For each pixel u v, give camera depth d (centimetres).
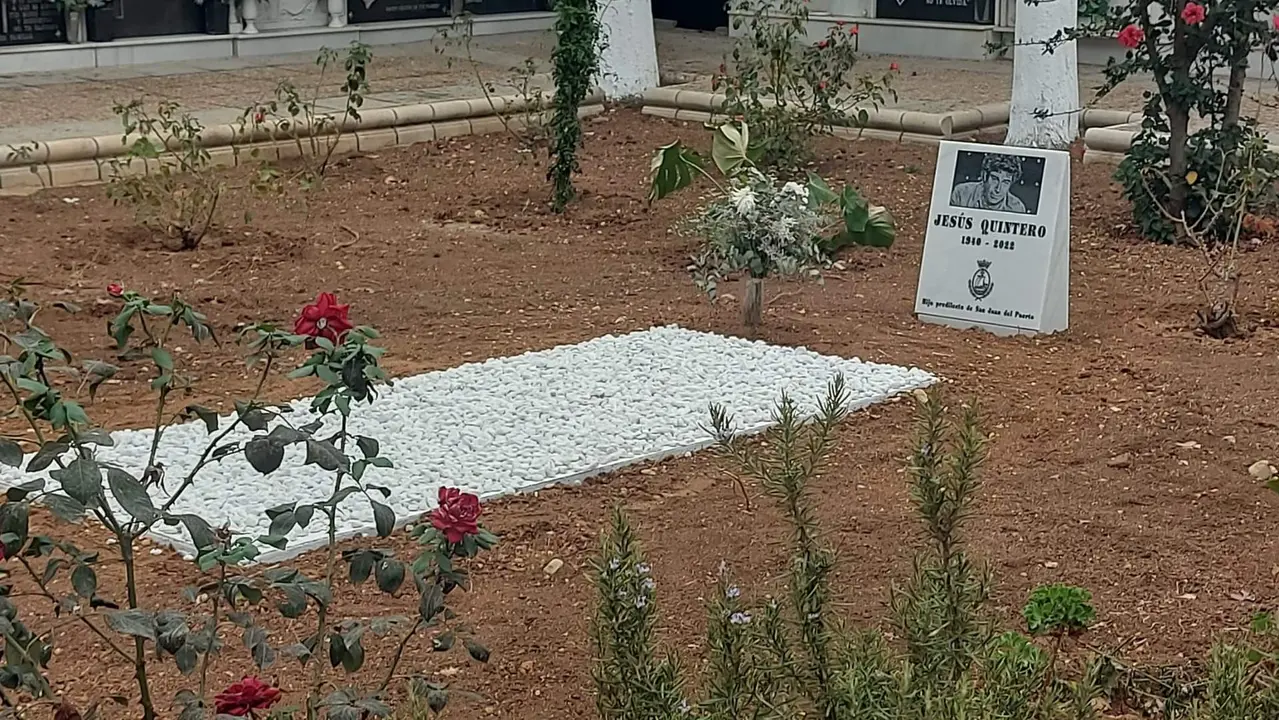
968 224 754
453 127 1297
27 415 319
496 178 1148
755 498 530
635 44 1474
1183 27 943
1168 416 619
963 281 757
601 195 1094
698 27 2094
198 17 1711
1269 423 610
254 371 675
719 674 307
